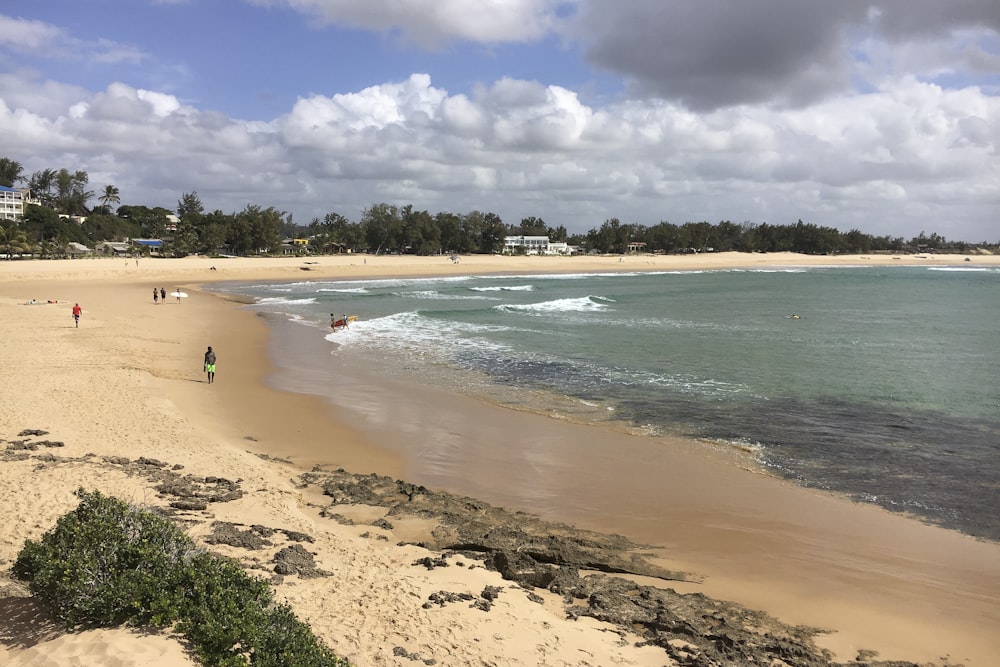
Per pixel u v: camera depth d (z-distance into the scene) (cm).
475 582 936
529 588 954
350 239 16675
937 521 1288
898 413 2111
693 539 1188
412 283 9075
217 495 1208
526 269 13625
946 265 19088
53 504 1043
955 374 2753
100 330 3569
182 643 628
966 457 1678
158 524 749
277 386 2434
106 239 14012
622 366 2892
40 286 7075
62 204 15788
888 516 1309
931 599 988
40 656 585
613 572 1048
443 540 1117
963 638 880
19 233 10150
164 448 1506
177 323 4138
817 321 4791
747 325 4481
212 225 13512
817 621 912
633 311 5428
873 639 869
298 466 1538
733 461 1641
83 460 1325
